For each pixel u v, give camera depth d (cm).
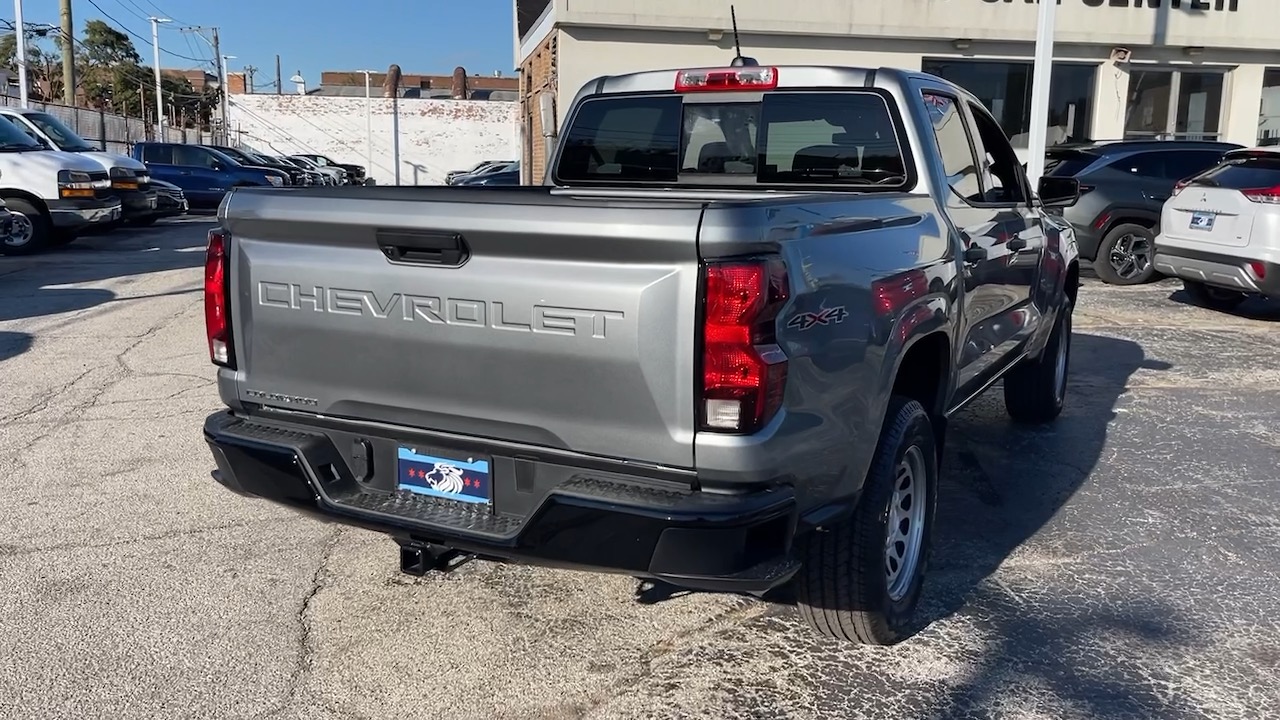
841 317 307
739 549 278
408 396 318
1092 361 868
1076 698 338
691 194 452
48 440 603
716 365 273
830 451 309
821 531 338
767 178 471
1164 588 425
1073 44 1827
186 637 373
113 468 555
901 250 351
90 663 354
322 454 337
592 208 278
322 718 324
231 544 457
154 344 870
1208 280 1044
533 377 295
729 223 268
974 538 477
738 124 474
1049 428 663
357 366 325
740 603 407
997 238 469
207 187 2586
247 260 342
